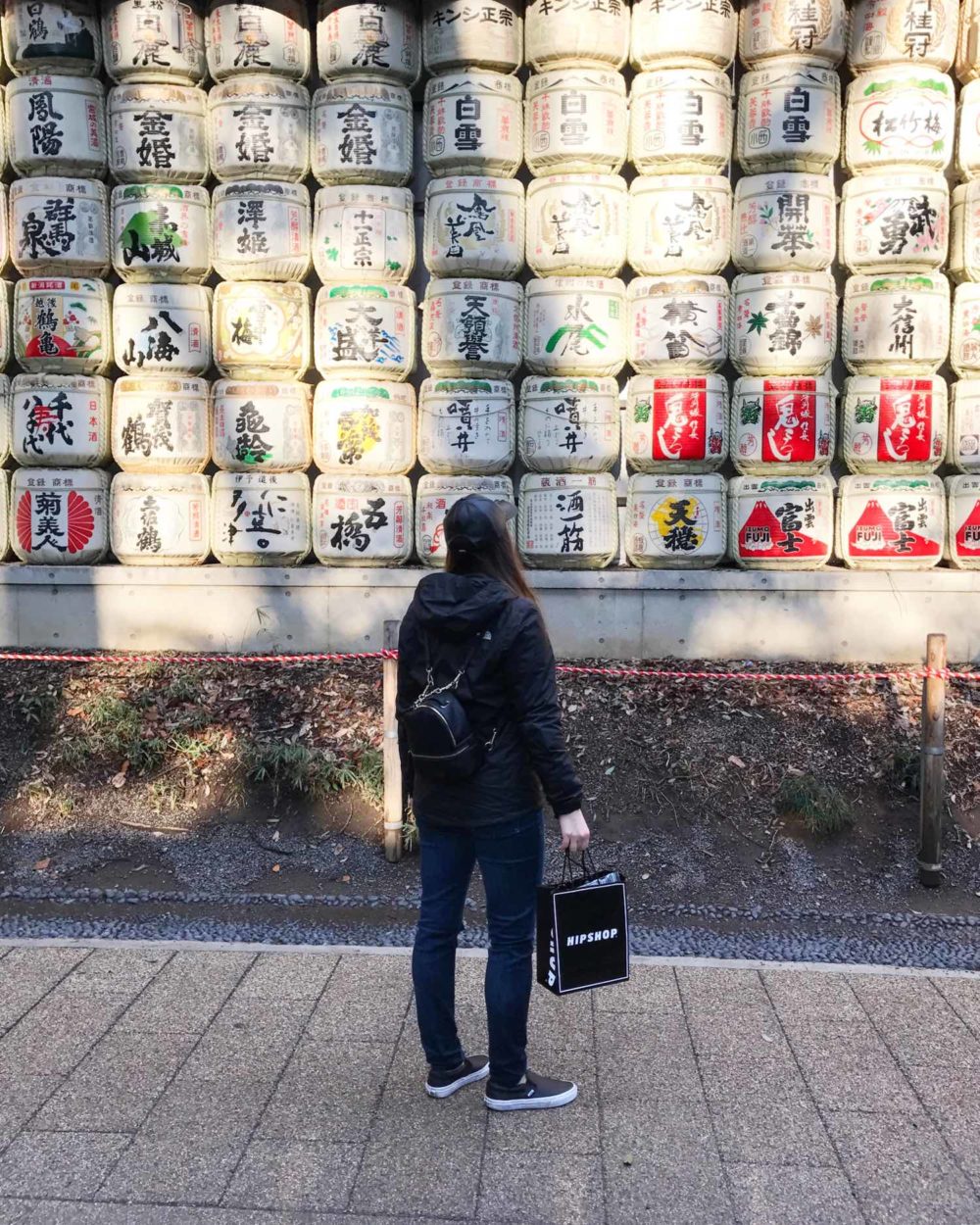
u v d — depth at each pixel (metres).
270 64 5.80
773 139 5.70
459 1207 2.44
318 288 6.25
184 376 5.98
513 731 2.64
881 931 4.14
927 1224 2.40
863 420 5.85
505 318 5.82
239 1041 3.15
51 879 4.51
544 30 5.67
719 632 5.92
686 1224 2.39
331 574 5.96
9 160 5.91
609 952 2.75
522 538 5.93
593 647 5.96
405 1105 2.83
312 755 5.05
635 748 5.18
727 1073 2.99
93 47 5.86
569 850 2.59
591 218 5.73
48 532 5.96
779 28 5.64
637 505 5.89
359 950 3.78
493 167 5.82
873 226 5.73
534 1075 2.88
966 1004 3.41
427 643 2.68
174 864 4.62
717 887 4.47
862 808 4.87
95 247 5.91
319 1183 2.52
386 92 5.80
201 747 5.19
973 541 5.88
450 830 2.72
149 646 6.06
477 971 3.61
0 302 5.96
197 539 6.00
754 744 5.18
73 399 5.92
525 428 5.89
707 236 5.73
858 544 5.87
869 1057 3.08
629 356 5.88
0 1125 2.73
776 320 5.74
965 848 4.68
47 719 5.38
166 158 5.82
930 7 5.59
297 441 5.93
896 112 5.64
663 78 5.66
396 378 5.97
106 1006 3.35
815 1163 2.60
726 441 5.97
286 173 5.86
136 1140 2.67
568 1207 2.44
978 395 5.84
